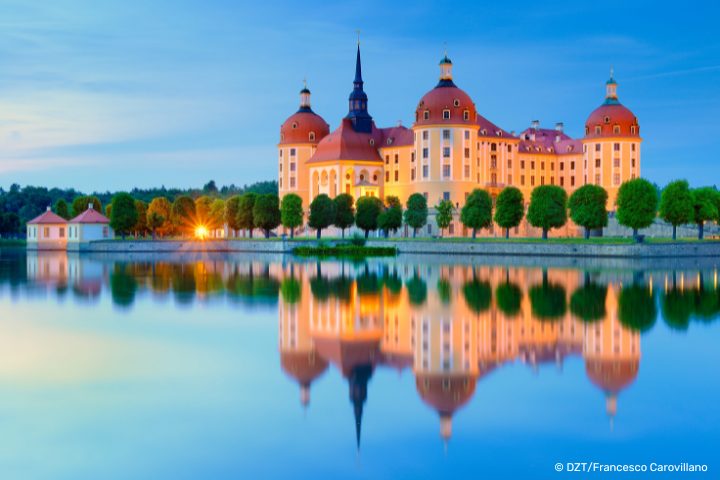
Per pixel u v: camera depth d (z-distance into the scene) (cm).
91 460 3097
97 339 5331
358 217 17738
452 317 6253
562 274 10150
